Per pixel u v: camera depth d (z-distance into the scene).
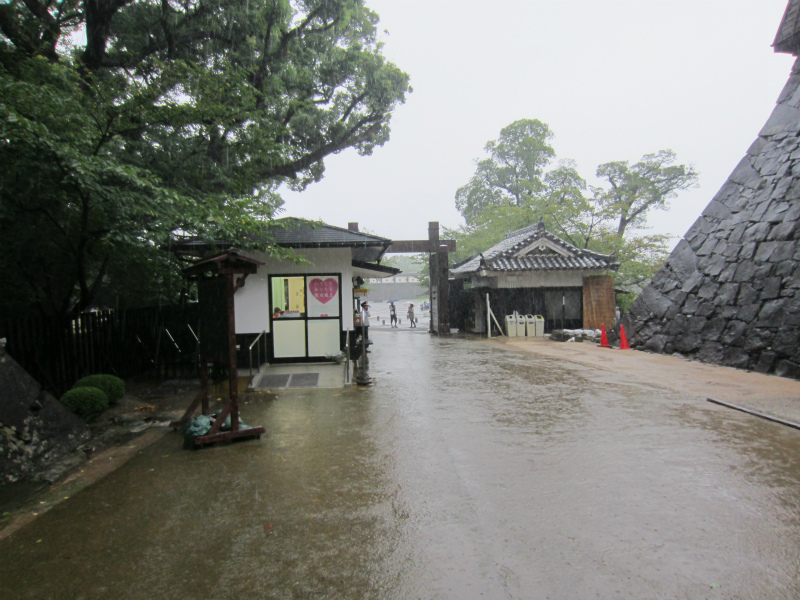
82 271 7.64
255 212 8.30
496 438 5.74
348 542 3.44
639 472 4.60
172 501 4.18
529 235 20.19
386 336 20.62
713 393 7.85
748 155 12.53
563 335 17.17
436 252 20.70
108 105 7.09
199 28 12.86
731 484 4.29
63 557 3.33
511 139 42.12
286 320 11.29
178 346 11.98
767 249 10.49
